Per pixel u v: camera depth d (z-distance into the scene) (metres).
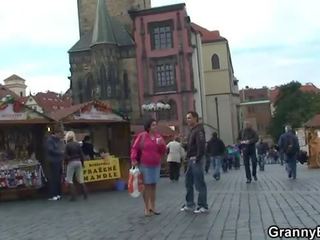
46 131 21.38
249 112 136.75
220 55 89.94
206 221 10.98
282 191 16.42
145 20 71.69
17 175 20.23
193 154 12.57
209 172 33.91
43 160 21.34
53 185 19.20
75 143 18.45
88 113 22.53
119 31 73.00
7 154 20.64
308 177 22.94
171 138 39.00
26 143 21.27
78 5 75.81
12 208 16.83
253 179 23.08
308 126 31.98
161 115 70.75
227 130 89.25
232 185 20.31
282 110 104.81
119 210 14.29
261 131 135.75
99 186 22.38
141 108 70.94
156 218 12.09
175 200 16.06
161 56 71.00
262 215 11.20
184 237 9.27
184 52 70.44
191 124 12.84
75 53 72.00
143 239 9.38
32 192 20.80
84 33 75.06
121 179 23.09
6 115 19.97
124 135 24.25
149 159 12.70
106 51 69.69
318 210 11.53
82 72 71.69
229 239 8.69
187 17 70.69
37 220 13.19
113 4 74.69
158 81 71.38
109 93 69.38
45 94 122.88
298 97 104.31
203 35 91.38
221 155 25.27
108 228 11.00
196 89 70.81
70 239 9.94
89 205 16.28
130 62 71.56
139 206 15.05
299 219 10.36
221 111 89.50
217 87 90.00
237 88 97.38
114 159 22.66
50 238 10.21
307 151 34.75
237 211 12.16
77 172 18.52
